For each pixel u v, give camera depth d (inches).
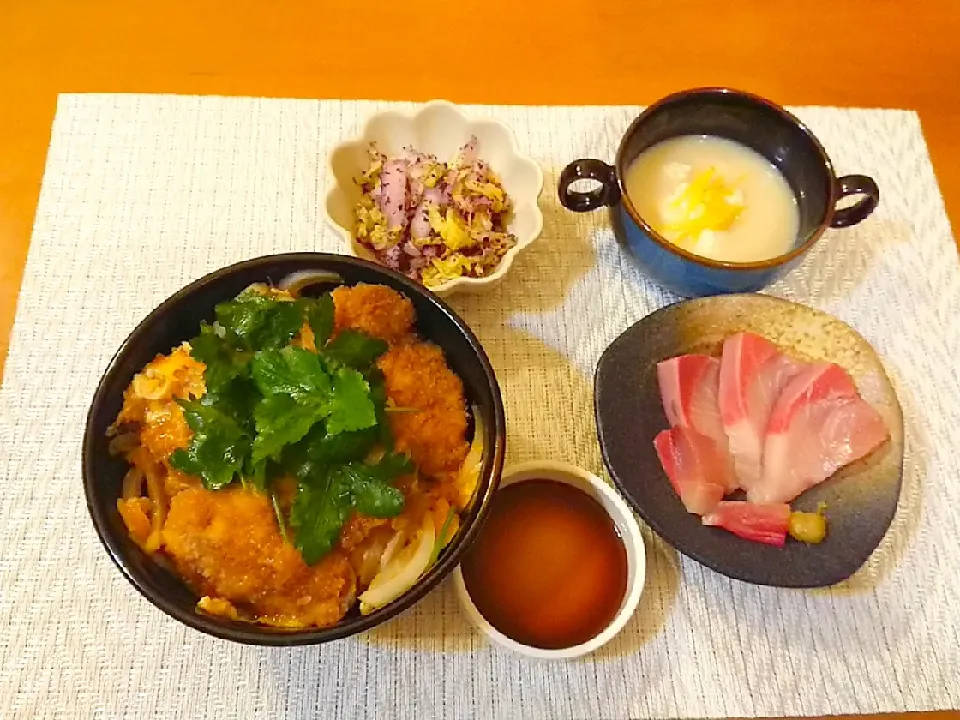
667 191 14.7
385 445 10.5
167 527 10.1
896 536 13.3
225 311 10.9
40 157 15.5
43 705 11.3
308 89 16.5
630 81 17.1
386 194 14.0
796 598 12.7
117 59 16.5
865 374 13.5
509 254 13.5
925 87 17.6
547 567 12.2
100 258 14.5
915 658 12.4
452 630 12.1
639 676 12.0
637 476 12.6
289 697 11.6
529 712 11.7
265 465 10.0
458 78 16.9
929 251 15.7
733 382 13.3
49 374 13.5
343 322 11.3
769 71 17.5
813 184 14.1
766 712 11.9
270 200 15.2
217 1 17.2
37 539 12.3
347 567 10.3
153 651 11.7
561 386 14.0
